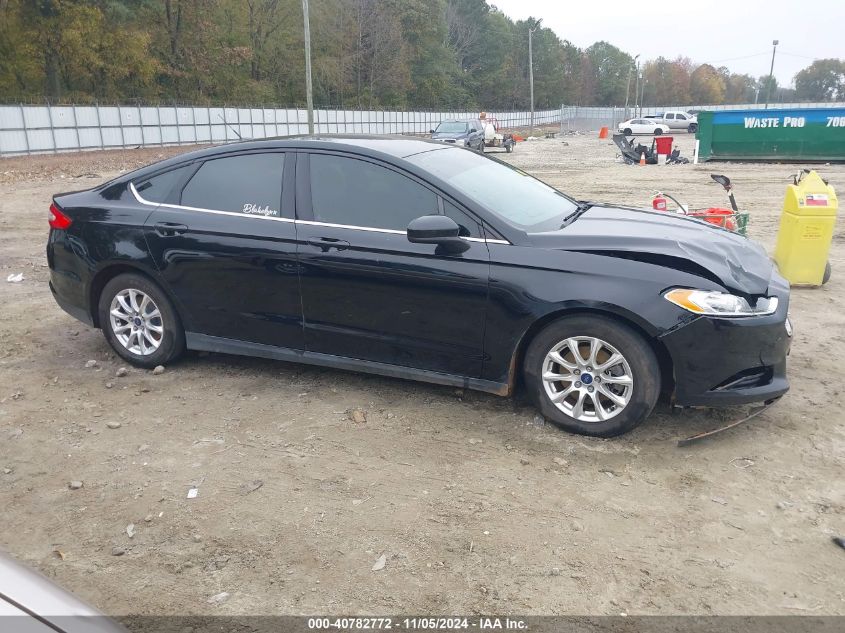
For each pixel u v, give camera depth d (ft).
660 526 10.87
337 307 14.93
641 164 85.30
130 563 10.05
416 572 9.83
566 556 10.17
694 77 476.13
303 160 15.40
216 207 15.98
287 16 228.63
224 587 9.55
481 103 339.98
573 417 13.58
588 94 440.45
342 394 15.66
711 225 16.34
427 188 14.32
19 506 11.48
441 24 287.48
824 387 16.11
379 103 252.42
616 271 12.87
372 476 12.32
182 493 11.81
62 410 14.96
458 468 12.56
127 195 16.92
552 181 64.64
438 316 14.07
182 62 193.36
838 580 9.64
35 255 31.65
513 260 13.41
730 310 12.54
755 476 12.26
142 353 17.08
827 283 25.93
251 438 13.67
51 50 157.38
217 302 16.05
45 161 104.99
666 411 14.71
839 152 75.92
